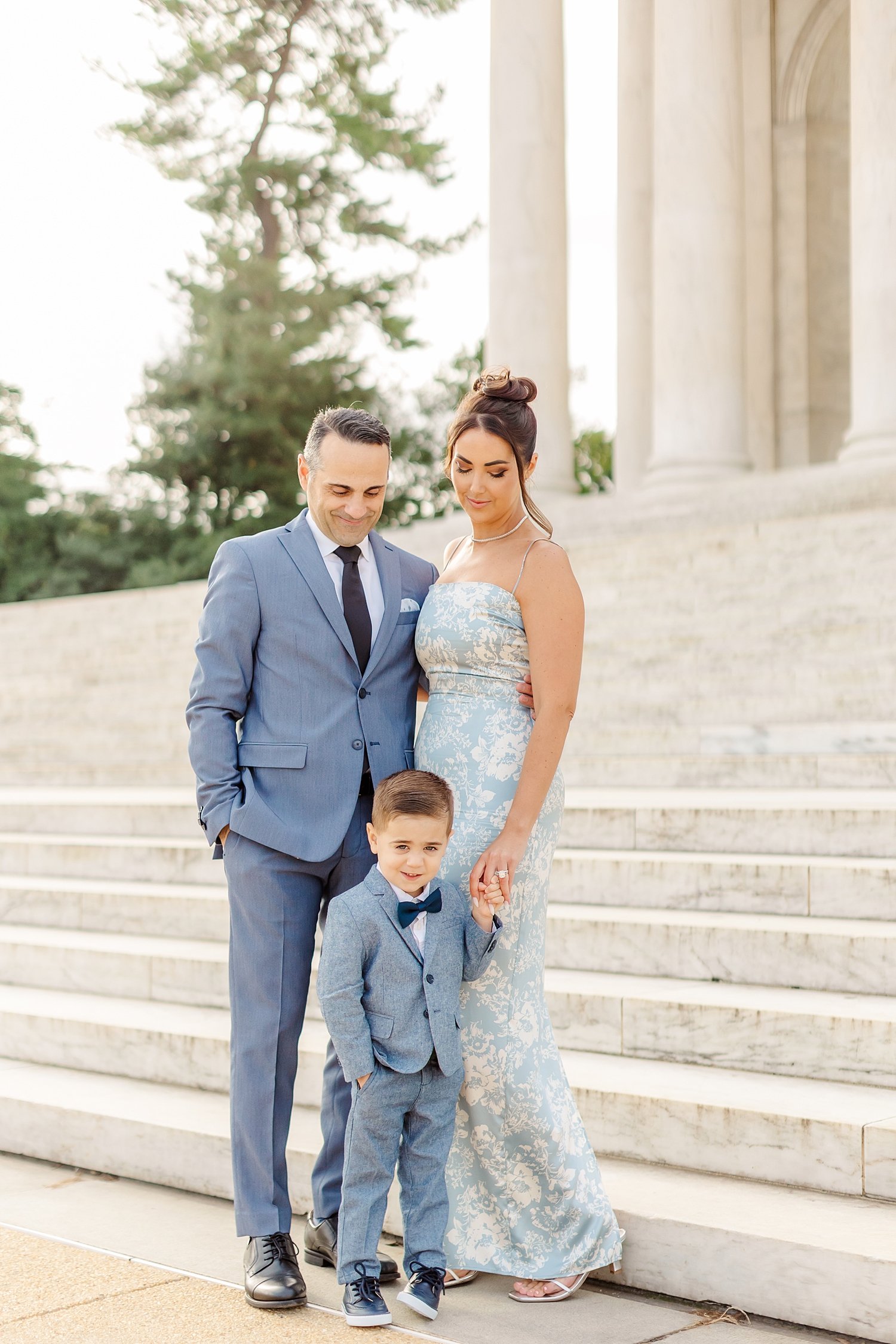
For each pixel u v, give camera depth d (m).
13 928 7.71
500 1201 3.96
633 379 19.78
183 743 12.67
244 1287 3.88
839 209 20.98
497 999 3.97
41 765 13.76
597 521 16.70
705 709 10.02
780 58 20.78
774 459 20.84
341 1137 4.10
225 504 41.28
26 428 43.59
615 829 6.98
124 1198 4.83
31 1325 3.60
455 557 4.33
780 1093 4.42
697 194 16.52
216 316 39.62
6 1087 5.63
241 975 4.00
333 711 4.04
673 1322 3.66
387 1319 3.64
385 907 3.77
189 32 39.00
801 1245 3.56
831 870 5.68
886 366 14.72
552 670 3.94
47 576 40.47
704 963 5.44
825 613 11.17
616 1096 4.46
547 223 17.77
